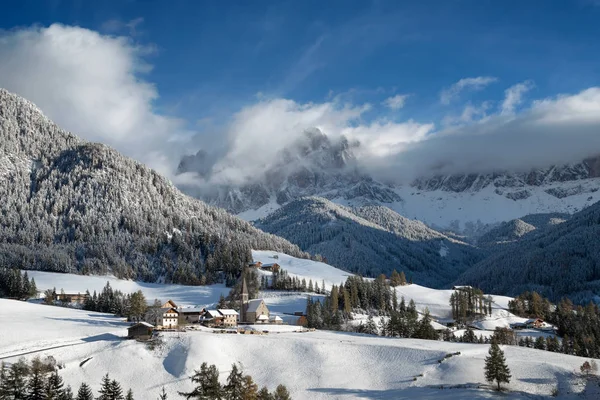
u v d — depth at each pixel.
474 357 155.38
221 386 132.00
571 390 136.12
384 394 136.62
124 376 145.38
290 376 147.50
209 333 173.38
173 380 143.38
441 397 131.25
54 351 154.12
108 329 187.12
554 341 199.88
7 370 132.12
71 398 119.31
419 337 196.75
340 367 152.38
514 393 132.88
